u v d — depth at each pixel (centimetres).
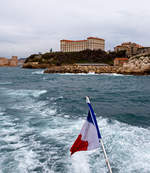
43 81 4822
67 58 17875
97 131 455
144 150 763
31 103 1794
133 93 2623
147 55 8231
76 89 3092
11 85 3634
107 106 1711
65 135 955
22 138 912
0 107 1603
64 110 1514
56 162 686
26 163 677
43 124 1137
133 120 1228
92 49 18662
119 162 675
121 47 19012
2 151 769
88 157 718
